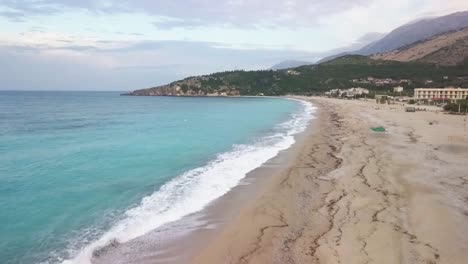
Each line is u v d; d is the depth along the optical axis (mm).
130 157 23234
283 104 111562
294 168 20297
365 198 14500
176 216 12984
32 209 13289
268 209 13672
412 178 17438
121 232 11469
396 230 11250
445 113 64875
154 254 10141
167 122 49281
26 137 32219
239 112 73000
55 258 9703
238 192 15891
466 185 16266
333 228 11570
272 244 10617
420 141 29719
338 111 73250
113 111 73625
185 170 19750
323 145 28453
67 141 30047
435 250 9906
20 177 17750
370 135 34125
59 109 76062
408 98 130500
